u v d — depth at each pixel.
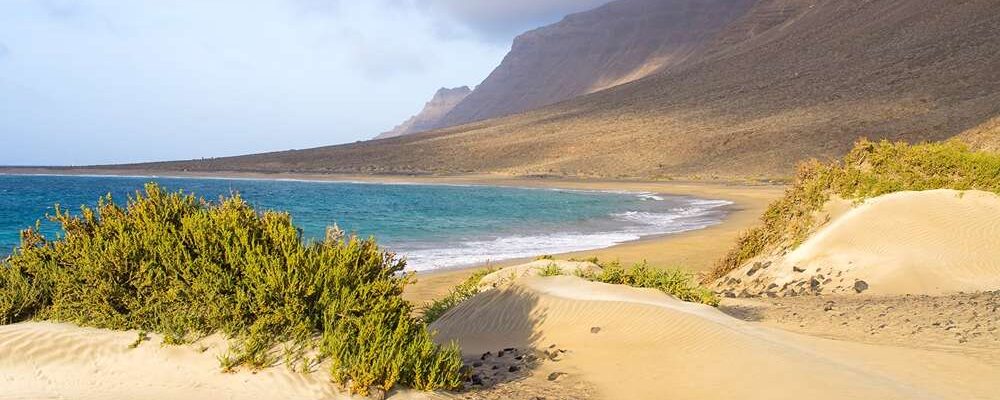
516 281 12.34
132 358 6.96
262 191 89.31
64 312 7.60
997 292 12.92
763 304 13.48
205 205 8.40
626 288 11.77
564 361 8.58
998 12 147.12
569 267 15.09
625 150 135.75
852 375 7.26
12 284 7.89
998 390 6.94
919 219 17.30
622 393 7.31
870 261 16.22
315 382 6.73
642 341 8.88
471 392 7.31
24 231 8.30
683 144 129.25
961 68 125.50
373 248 7.91
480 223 41.06
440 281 20.09
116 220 7.96
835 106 128.25
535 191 87.25
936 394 6.80
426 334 7.35
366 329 7.05
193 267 7.38
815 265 17.12
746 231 20.97
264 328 7.11
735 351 8.05
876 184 19.23
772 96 150.88
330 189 96.38
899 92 124.38
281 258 7.50
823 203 19.69
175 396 6.34
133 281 7.45
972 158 19.02
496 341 10.21
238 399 6.36
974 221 16.86
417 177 135.50
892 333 9.66
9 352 6.87
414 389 7.02
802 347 8.61
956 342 8.87
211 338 7.19
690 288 12.83
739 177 99.50
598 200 65.50
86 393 6.36
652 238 32.16
